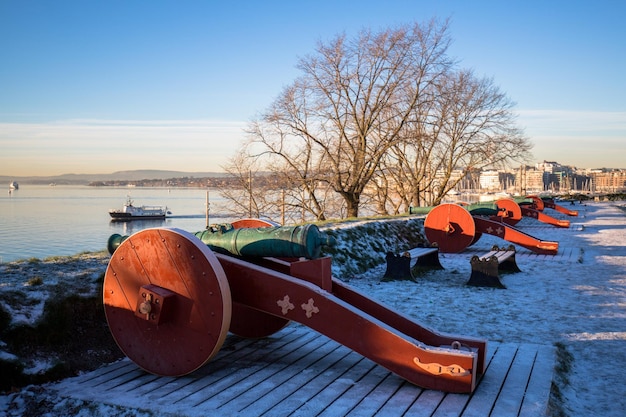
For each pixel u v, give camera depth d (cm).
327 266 535
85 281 646
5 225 9819
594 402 464
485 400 437
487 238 1838
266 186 2611
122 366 530
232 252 548
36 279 613
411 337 505
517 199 2698
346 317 480
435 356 456
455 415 408
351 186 2517
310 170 2578
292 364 530
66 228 9169
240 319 619
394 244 1458
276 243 524
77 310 586
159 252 493
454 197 7850
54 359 512
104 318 606
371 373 503
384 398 442
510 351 570
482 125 3216
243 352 571
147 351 503
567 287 966
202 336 477
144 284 502
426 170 3288
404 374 467
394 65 2444
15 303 555
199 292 477
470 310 784
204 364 488
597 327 691
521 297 878
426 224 1456
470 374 446
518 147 3216
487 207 1669
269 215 2648
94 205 18075
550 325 700
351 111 2491
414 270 1134
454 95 2839
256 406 426
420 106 2573
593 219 2764
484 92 3209
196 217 11150
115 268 516
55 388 471
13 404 439
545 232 2048
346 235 1273
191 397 445
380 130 2619
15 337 515
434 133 2920
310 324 492
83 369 522
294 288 495
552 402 445
